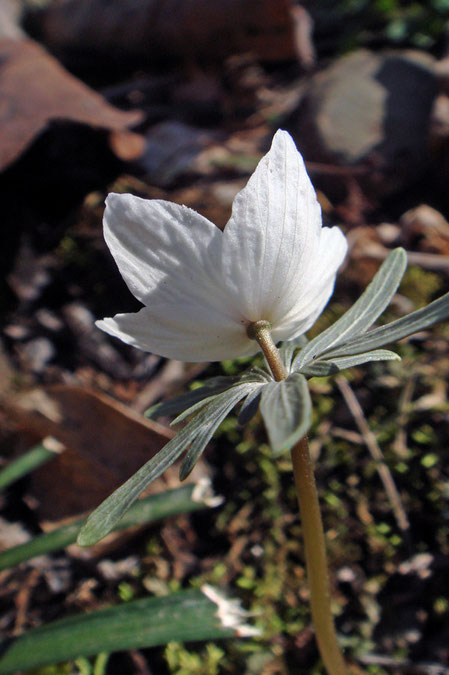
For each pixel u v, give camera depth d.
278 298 0.09
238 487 0.13
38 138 0.18
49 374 0.15
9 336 0.16
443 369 0.14
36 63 0.18
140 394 0.14
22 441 0.14
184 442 0.08
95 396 0.13
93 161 0.19
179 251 0.09
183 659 0.12
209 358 0.09
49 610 0.13
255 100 0.23
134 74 0.26
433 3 0.25
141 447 0.13
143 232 0.08
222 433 0.14
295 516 0.13
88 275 0.17
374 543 0.13
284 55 0.24
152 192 0.18
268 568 0.13
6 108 0.17
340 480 0.13
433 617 0.12
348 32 0.26
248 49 0.24
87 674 0.12
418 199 0.18
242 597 0.13
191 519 0.13
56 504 0.13
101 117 0.18
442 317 0.08
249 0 0.22
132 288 0.09
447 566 0.13
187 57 0.25
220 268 0.09
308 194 0.09
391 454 0.13
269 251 0.09
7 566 0.11
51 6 0.27
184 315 0.09
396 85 0.20
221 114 0.23
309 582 0.09
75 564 0.13
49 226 0.18
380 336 0.08
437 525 0.13
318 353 0.09
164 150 0.20
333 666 0.10
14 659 0.11
